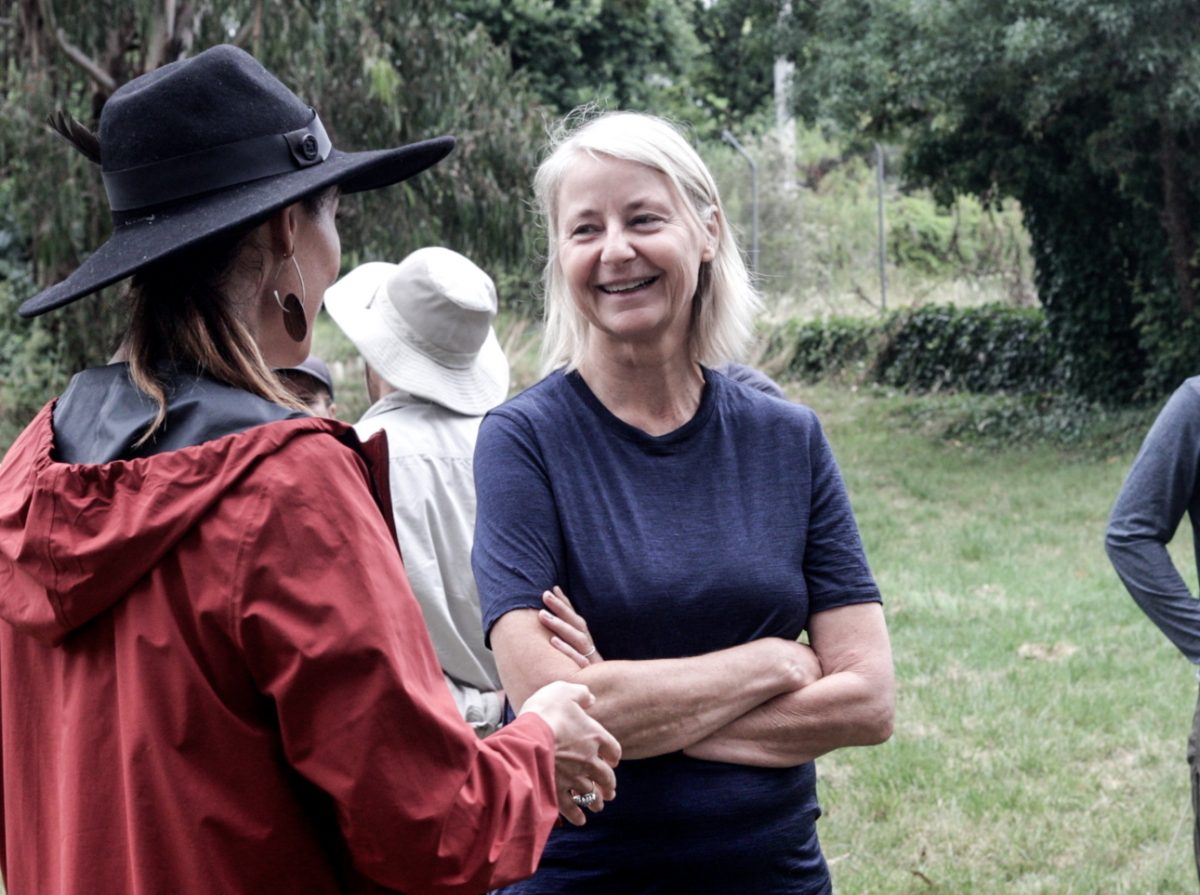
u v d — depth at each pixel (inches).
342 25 437.1
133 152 65.4
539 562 87.4
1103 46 483.2
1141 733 232.2
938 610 319.0
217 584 59.2
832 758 223.5
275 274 68.1
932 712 245.0
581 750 71.3
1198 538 119.6
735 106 1219.2
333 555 59.8
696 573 88.3
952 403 664.4
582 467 90.1
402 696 59.2
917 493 490.3
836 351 776.3
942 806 203.9
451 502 112.5
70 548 59.4
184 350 64.9
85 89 435.2
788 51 641.0
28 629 62.1
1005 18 496.4
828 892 93.7
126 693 60.3
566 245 90.8
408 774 59.1
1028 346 668.7
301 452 61.1
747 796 87.6
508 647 85.6
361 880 63.6
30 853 66.6
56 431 65.5
